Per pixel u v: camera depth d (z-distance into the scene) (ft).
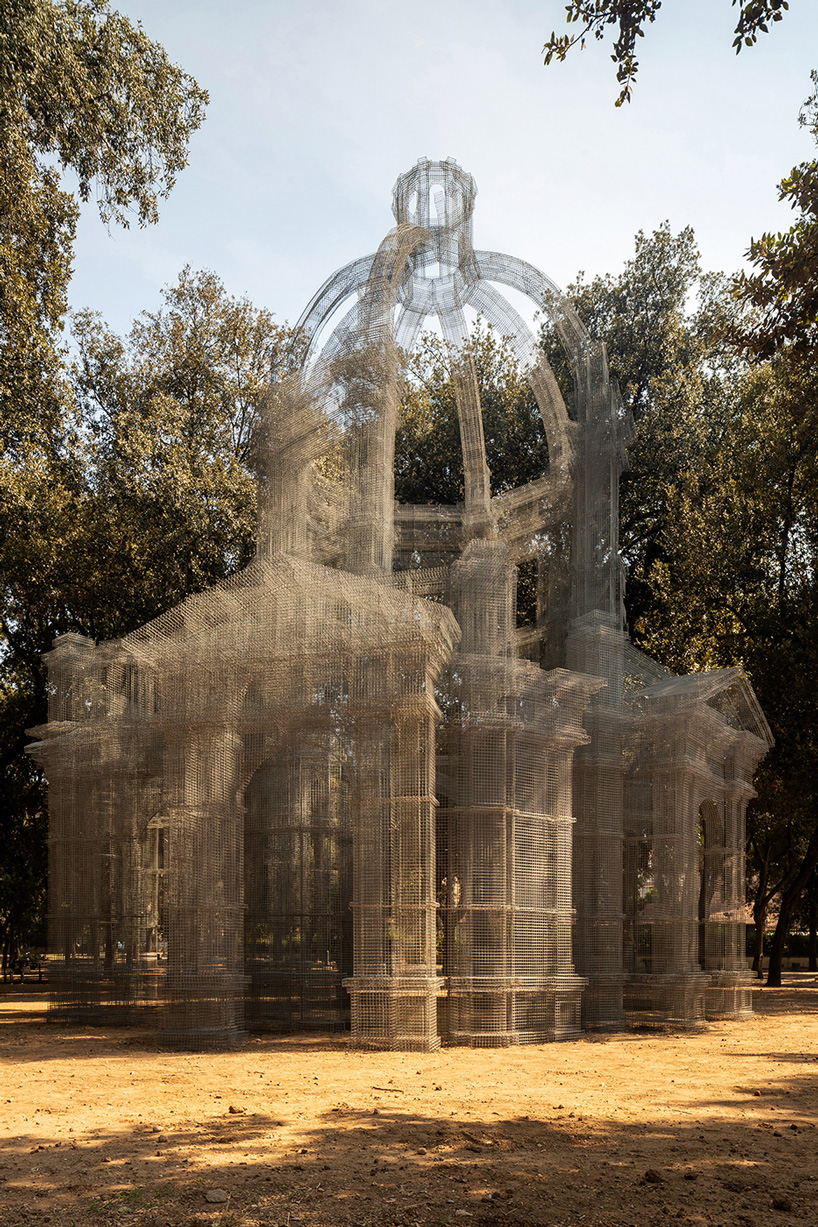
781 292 39.37
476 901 56.34
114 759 71.46
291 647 56.90
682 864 68.23
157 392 111.24
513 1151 29.50
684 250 117.29
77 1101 37.60
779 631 97.14
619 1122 34.01
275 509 65.67
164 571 90.12
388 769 55.01
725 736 75.61
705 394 115.75
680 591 103.24
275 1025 63.00
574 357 78.89
